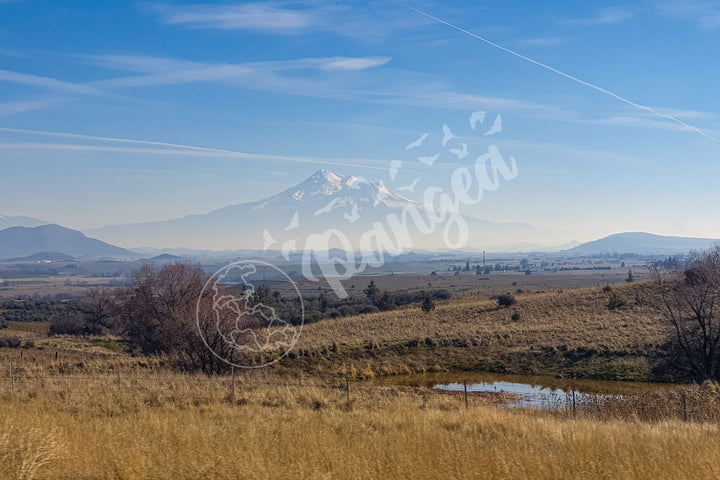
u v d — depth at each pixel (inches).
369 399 967.0
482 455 401.1
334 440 459.2
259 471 352.5
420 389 1338.6
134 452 382.3
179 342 1520.7
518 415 749.9
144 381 1007.6
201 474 349.4
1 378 1027.9
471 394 1357.0
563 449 442.6
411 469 366.0
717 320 1705.2
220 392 882.1
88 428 494.0
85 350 1947.6
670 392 1064.2
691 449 432.1
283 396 880.9
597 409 999.6
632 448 438.9
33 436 401.4
